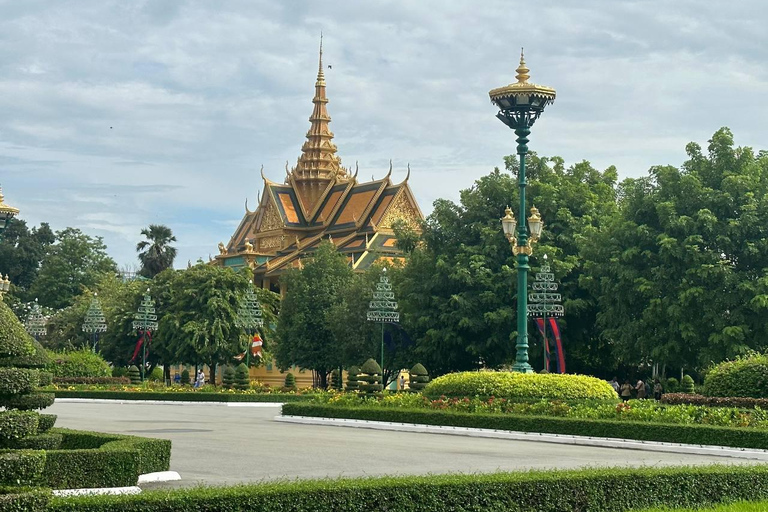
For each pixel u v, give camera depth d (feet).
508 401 112.57
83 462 55.26
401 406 125.59
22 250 466.29
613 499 51.93
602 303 192.13
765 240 173.58
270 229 397.60
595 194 223.51
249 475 66.85
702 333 175.52
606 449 90.84
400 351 231.91
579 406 108.68
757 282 169.99
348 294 256.73
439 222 223.92
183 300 274.36
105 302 335.47
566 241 209.97
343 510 44.75
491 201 221.46
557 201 216.95
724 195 179.73
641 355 188.44
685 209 184.14
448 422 111.24
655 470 54.34
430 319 212.84
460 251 216.95
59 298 415.85
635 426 94.79
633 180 228.43
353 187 380.99
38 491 38.70
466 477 49.55
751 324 172.96
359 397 139.64
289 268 296.30
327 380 305.12
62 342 336.08
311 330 272.10
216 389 208.64
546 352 168.45
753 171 185.16
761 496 56.90
